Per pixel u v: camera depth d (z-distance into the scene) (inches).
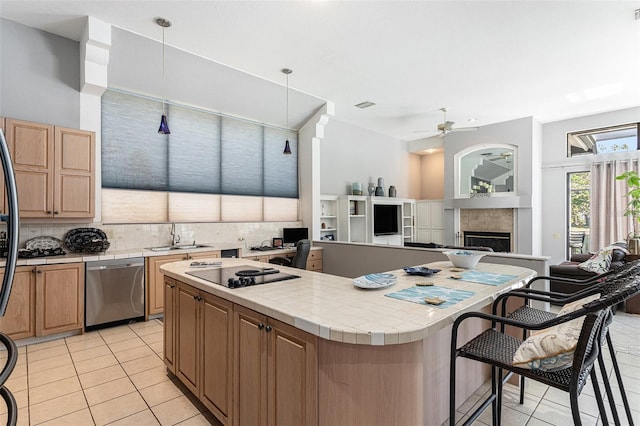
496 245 274.5
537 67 163.6
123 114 161.9
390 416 51.3
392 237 286.8
